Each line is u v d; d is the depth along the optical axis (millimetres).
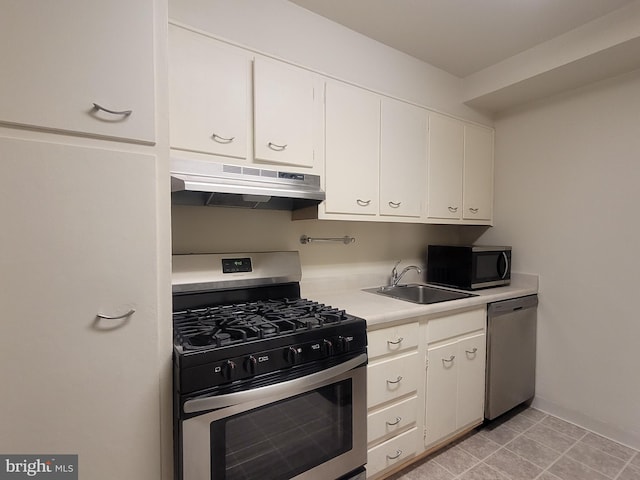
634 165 1898
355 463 1344
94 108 880
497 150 2568
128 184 938
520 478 1646
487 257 2301
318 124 1648
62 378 864
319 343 1207
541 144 2309
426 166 2117
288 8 1586
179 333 1157
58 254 851
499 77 2145
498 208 2566
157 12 977
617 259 1969
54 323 852
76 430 885
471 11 1663
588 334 2092
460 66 2203
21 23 794
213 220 1680
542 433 2041
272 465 1134
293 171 1571
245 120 1429
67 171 855
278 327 1191
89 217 886
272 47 1530
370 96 1844
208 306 1524
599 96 2031
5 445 810
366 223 2273
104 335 915
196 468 983
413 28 1805
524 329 2240
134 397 963
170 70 1254
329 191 1698
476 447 1899
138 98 942
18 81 793
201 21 1343
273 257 1746
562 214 2205
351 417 1332
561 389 2217
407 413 1637
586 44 1754
